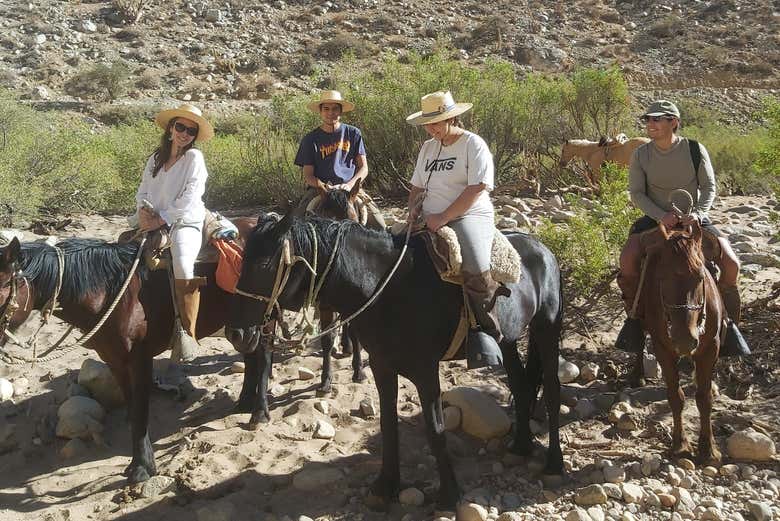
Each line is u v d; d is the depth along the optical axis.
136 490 5.05
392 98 13.39
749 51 38.72
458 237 4.71
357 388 6.49
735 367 6.46
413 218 4.88
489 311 4.68
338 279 4.56
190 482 5.11
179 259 5.21
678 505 4.76
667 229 5.09
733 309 5.50
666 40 40.06
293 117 14.68
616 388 6.39
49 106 27.67
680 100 30.50
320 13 40.38
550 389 5.24
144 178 5.60
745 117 31.31
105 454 5.67
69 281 4.91
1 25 35.25
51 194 12.93
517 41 38.47
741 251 9.40
